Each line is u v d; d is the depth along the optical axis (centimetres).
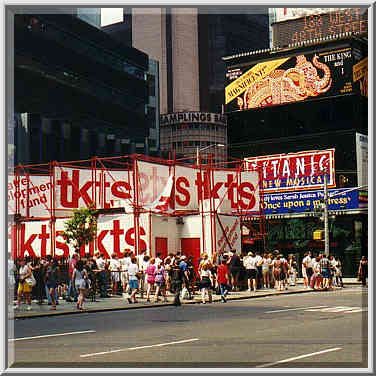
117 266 2841
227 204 3459
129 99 7531
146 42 12394
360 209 5156
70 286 2558
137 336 1401
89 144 6297
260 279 3400
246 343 1247
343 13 6122
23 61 5684
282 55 5728
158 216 3069
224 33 12544
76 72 6500
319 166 5391
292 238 5403
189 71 12494
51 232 3166
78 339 1362
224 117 10475
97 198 3350
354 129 5312
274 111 5741
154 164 3162
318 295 2941
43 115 5922
